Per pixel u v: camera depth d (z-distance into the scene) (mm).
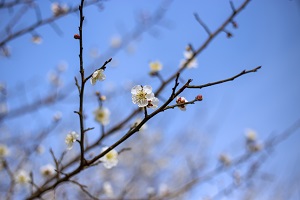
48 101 1171
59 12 966
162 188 1217
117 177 1940
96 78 633
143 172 2051
